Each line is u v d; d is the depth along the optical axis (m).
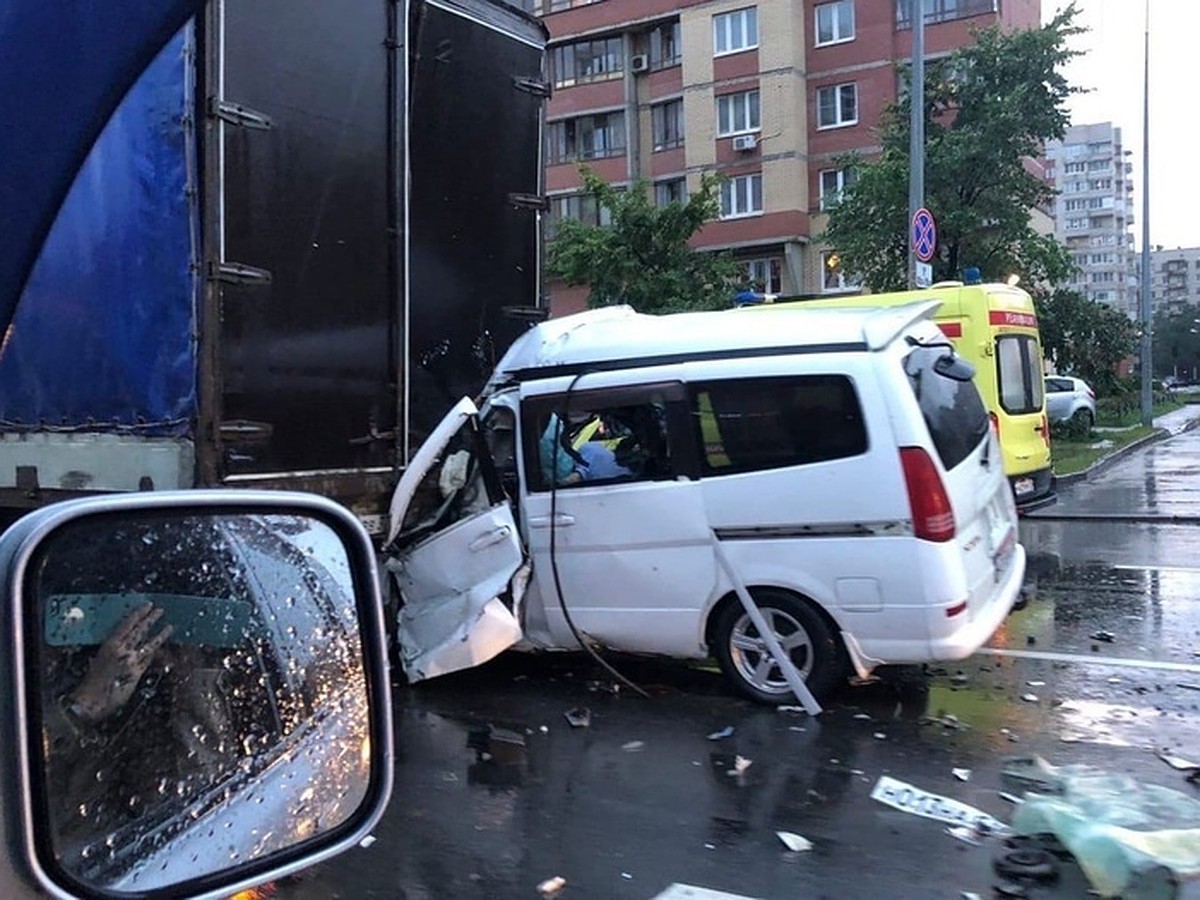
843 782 4.80
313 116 5.66
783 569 5.74
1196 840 3.80
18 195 2.49
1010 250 21.36
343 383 5.91
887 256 21.77
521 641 6.48
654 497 5.99
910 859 4.04
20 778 1.40
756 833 4.32
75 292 5.57
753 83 37.12
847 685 6.25
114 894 1.49
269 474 5.49
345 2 5.82
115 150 5.33
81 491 5.66
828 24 36.41
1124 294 149.38
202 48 5.09
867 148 35.78
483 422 6.52
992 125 19.92
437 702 6.19
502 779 4.99
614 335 6.30
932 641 5.50
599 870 4.04
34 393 5.83
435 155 6.53
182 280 5.23
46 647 1.46
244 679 1.76
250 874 1.68
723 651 5.99
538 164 7.39
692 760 5.15
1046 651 6.95
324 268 5.77
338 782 1.85
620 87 40.22
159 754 1.61
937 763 4.99
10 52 2.43
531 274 7.35
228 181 5.21
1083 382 25.89
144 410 5.39
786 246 36.81
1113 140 148.38
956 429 5.95
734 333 5.98
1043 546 11.41
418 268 6.43
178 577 1.70
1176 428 32.41
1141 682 6.20
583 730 5.65
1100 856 3.76
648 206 24.17
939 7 34.44
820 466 5.65
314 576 1.93
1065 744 5.19
